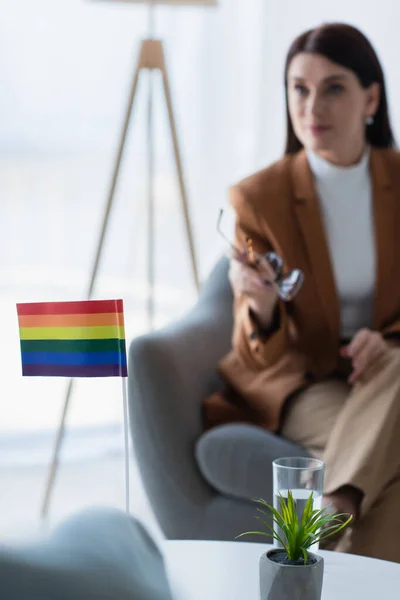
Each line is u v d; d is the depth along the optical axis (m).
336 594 1.09
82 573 0.63
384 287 2.13
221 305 2.31
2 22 3.28
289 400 2.05
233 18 3.44
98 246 2.60
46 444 3.30
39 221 3.39
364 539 1.69
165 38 3.41
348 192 2.15
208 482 1.95
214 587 1.11
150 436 1.96
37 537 0.66
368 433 1.72
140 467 2.00
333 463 1.72
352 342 1.95
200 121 3.48
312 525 0.99
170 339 2.03
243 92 3.47
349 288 2.16
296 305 2.12
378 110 2.21
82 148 3.40
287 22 3.41
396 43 3.39
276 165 2.24
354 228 2.15
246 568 1.19
